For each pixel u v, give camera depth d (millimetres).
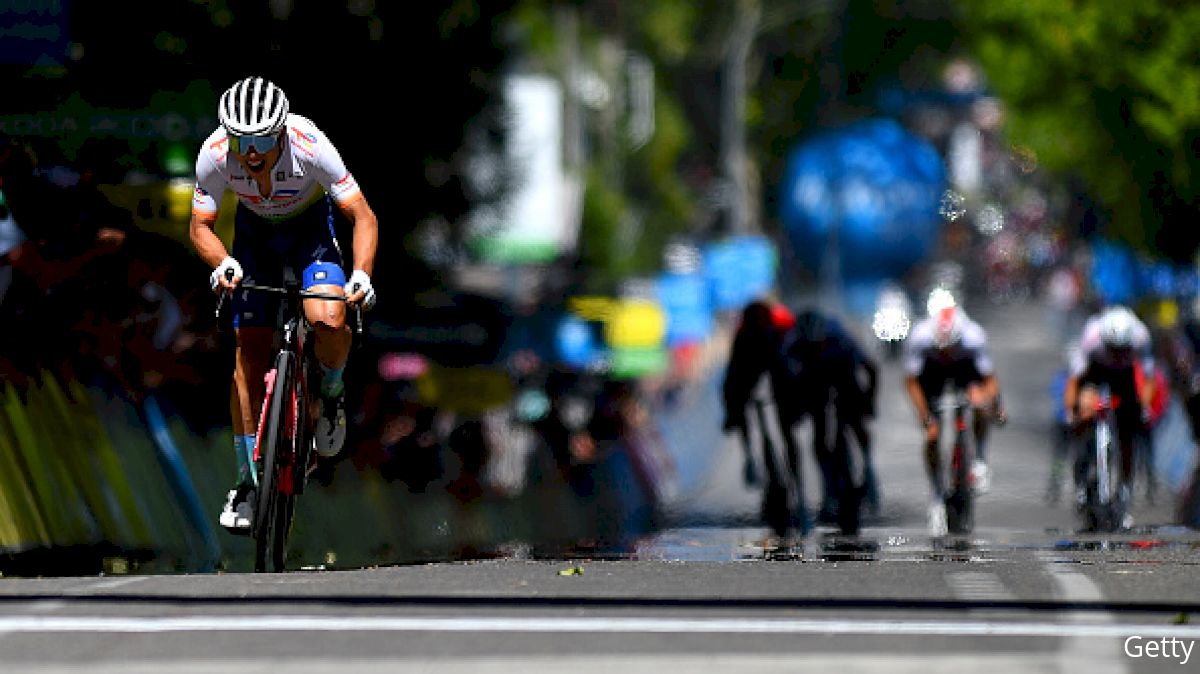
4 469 35250
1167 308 113062
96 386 40062
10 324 38094
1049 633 22250
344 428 30844
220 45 61781
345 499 47188
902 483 68938
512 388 64812
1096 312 115875
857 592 25344
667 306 134375
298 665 20062
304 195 28922
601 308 94312
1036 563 30078
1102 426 56031
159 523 38719
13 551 34531
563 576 27031
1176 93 106125
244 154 28172
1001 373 141875
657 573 27484
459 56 66812
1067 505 64375
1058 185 135750
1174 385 90812
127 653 20750
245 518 29156
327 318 28875
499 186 71812
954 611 23719
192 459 42531
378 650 20906
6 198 39875
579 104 167500
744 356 58250
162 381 42344
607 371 74812
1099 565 29766
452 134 68750
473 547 41469
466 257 75125
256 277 29453
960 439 54531
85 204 41406
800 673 19703
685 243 196125
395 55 65688
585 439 63906
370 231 29250
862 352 58594
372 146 67688
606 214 168625
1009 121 114812
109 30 57250
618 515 57188
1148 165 109750
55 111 51156
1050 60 110438
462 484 56188
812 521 56562
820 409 58344
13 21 49688
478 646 21125
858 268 198875
